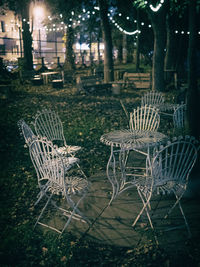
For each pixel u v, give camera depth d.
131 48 32.53
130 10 21.34
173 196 4.04
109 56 16.52
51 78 18.84
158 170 3.18
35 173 5.12
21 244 3.23
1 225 3.62
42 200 4.26
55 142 6.76
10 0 26.61
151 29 22.36
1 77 14.38
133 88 15.23
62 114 9.66
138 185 3.38
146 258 2.87
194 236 3.17
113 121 8.73
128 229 3.36
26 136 3.92
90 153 6.10
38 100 12.10
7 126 7.96
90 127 8.05
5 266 2.88
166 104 7.75
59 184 3.40
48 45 52.72
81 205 3.94
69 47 28.06
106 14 16.08
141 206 3.84
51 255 3.01
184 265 2.75
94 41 37.31
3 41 40.38
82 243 3.16
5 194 4.41
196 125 4.41
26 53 21.12
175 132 4.89
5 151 6.16
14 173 5.14
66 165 4.02
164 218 3.52
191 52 4.32
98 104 11.34
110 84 14.56
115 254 2.99
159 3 10.00
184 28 18.55
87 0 21.72
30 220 3.74
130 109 10.32
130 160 5.49
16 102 11.55
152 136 4.07
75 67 28.69
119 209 3.79
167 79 15.63
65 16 25.98
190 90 4.41
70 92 14.45
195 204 3.81
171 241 3.11
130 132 4.38
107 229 3.38
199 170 3.99
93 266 2.84
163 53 13.34
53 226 3.52
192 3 4.21
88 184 3.50
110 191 4.30
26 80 17.61
